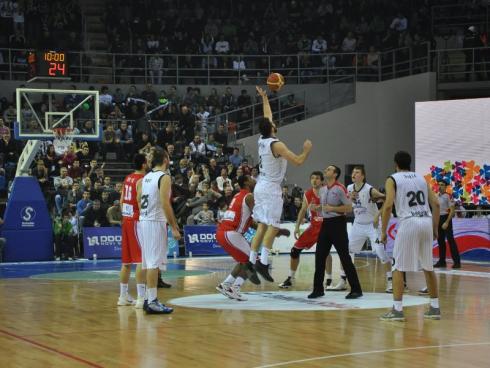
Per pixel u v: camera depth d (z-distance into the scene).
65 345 6.93
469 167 20.47
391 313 8.48
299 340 7.20
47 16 26.81
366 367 6.00
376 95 25.45
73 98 23.42
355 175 11.46
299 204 21.81
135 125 23.16
